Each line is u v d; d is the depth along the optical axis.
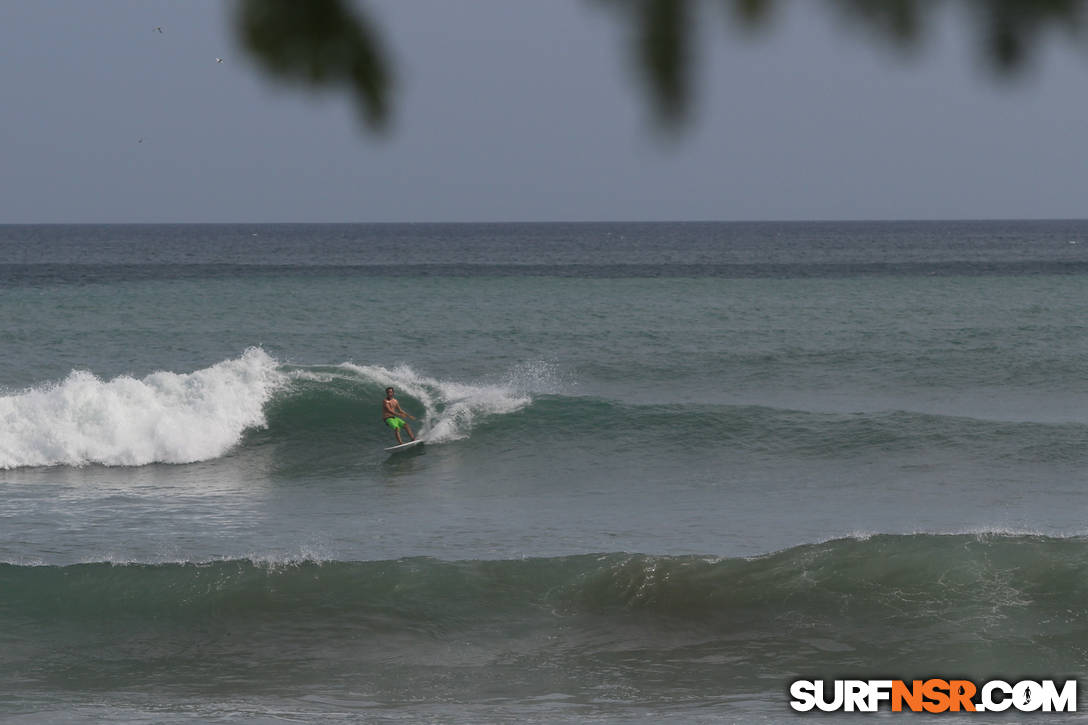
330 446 86.75
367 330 148.75
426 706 36.59
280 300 190.00
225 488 73.50
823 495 69.69
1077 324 153.25
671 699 37.00
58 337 138.75
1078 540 48.59
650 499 69.38
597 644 42.50
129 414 84.00
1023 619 42.44
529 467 80.31
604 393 109.56
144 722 34.53
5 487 72.69
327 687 38.62
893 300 192.38
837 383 113.06
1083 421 92.56
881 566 47.06
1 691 38.00
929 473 74.62
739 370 119.44
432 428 88.81
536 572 48.12
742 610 44.78
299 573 47.84
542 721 34.84
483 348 133.62
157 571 47.66
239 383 90.50
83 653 41.69
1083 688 36.78
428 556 53.12
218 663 40.88
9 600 45.53
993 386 110.25
